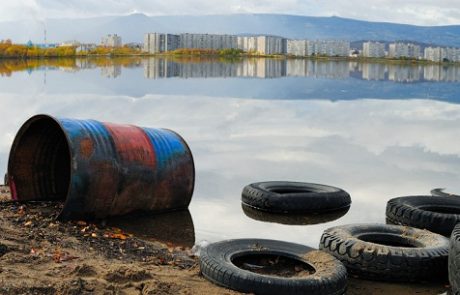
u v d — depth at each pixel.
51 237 9.08
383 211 12.89
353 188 15.13
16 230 9.27
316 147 21.44
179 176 11.73
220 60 146.38
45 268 7.38
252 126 26.34
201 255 8.09
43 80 51.31
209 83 55.44
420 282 8.53
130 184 10.89
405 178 16.50
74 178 10.13
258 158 18.73
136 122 25.78
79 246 8.83
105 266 7.73
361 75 81.00
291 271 8.27
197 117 28.56
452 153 21.02
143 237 10.07
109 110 29.91
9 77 54.09
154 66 97.56
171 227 10.91
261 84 56.31
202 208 12.49
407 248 8.71
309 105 36.78
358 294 8.09
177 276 7.72
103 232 9.93
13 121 24.27
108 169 10.52
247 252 8.43
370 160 19.25
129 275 7.29
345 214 12.70
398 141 23.67
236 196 13.77
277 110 33.34
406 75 84.25
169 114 29.36
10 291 6.43
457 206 11.97
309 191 13.73
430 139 24.41
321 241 9.25
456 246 7.77
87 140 10.45
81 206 10.32
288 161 18.53
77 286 6.71
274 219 12.16
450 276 7.90
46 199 11.81
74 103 32.31
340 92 48.69
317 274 7.63
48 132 11.83
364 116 31.98
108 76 62.19
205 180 15.30
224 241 8.64
